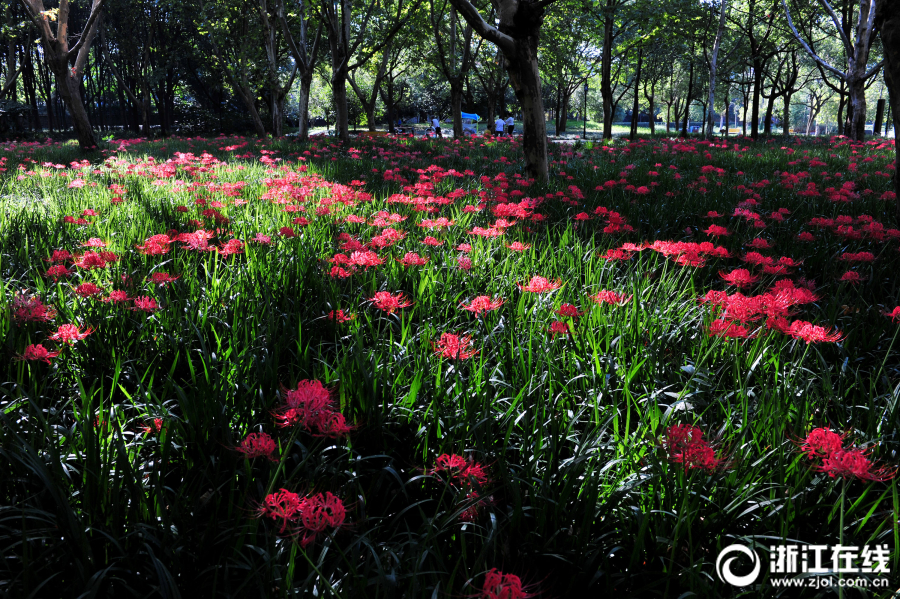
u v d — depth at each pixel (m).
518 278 3.54
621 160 12.49
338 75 18.62
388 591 1.33
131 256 4.09
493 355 2.76
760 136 29.50
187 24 37.31
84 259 3.25
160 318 2.88
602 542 1.63
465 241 4.74
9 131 32.88
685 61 36.44
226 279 3.62
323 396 1.64
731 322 2.51
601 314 2.92
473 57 32.47
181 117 47.06
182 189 7.18
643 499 1.71
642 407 2.26
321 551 1.52
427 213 5.99
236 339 2.55
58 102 44.97
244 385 2.22
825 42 42.09
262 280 3.46
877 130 30.52
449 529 1.63
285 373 2.62
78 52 15.86
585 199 7.07
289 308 3.14
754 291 3.46
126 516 1.63
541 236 5.06
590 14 23.98
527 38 8.76
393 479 1.99
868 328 3.05
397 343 2.72
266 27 25.11
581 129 63.91
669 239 5.36
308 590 1.42
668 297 3.31
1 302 2.89
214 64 32.97
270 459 1.64
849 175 9.68
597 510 1.72
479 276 3.76
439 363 2.27
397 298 2.69
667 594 1.43
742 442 1.85
